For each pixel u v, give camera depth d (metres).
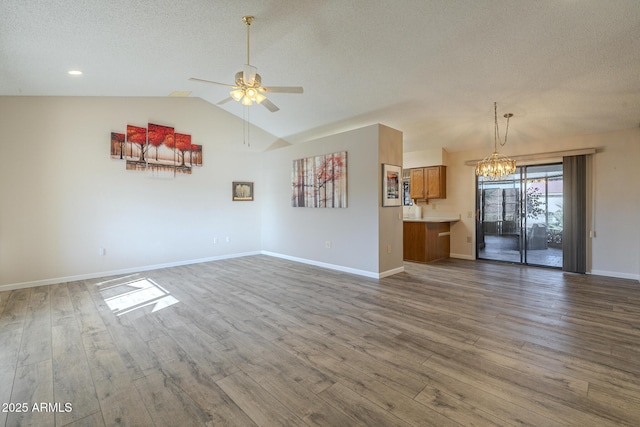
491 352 2.41
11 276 4.23
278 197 6.64
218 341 2.63
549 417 1.67
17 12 2.51
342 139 5.25
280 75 4.34
